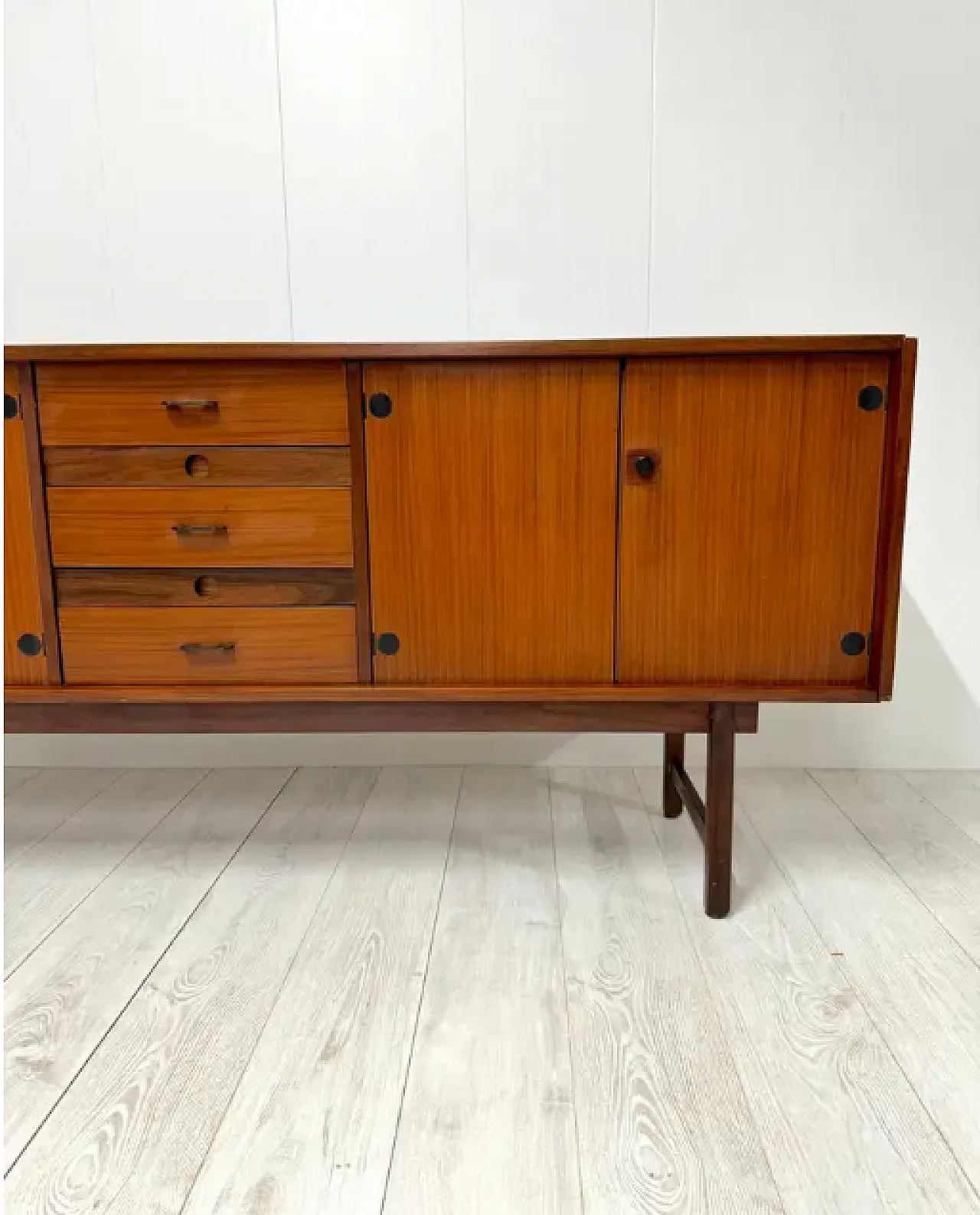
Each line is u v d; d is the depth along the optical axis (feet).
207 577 4.29
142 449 4.17
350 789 6.22
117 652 4.36
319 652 4.33
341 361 4.06
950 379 6.06
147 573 4.29
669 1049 3.47
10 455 4.20
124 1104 3.19
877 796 6.04
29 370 4.11
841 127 5.83
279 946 4.21
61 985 3.90
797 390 4.00
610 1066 3.37
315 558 4.24
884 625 4.10
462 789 6.21
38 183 5.96
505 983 3.90
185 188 5.96
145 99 5.86
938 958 4.09
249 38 5.79
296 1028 3.61
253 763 6.68
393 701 4.44
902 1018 3.66
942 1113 3.14
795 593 4.18
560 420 4.07
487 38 5.78
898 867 5.00
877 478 4.06
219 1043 3.52
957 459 6.14
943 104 5.79
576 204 5.95
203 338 6.12
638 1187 2.83
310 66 5.81
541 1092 3.24
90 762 6.68
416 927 4.38
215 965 4.06
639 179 5.92
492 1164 2.92
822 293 6.02
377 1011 3.71
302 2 5.74
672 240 5.98
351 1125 3.09
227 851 5.25
